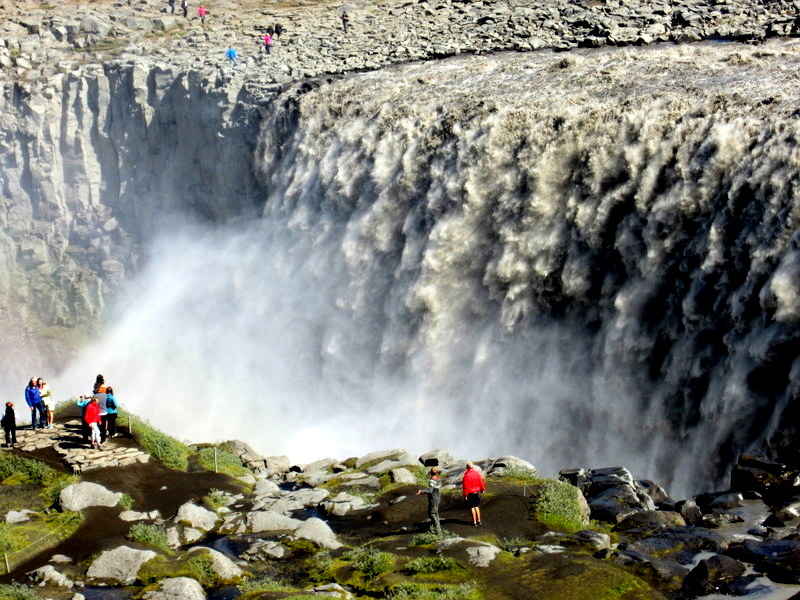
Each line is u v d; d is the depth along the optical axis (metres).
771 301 33.03
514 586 23.95
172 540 28.70
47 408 36.25
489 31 64.38
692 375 36.19
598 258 40.75
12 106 67.19
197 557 27.00
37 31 74.69
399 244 48.31
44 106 66.81
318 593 24.55
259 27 74.94
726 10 57.09
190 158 64.06
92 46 73.44
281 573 26.95
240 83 60.56
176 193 64.94
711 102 39.53
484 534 27.53
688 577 23.81
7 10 80.69
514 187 43.22
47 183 67.25
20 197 67.69
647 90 43.56
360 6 79.25
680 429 36.84
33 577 26.48
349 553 27.34
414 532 28.41
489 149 44.03
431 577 24.97
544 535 27.17
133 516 30.08
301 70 61.09
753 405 33.88
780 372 33.47
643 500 29.58
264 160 58.09
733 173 36.25
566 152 41.81
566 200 41.75
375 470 34.53
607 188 40.44
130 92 65.56
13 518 29.78
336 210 51.88
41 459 33.56
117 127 66.69
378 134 50.06
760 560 24.16
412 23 70.75
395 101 51.09
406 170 47.56
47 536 28.55
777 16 54.62
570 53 55.06
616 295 39.41
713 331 36.00
